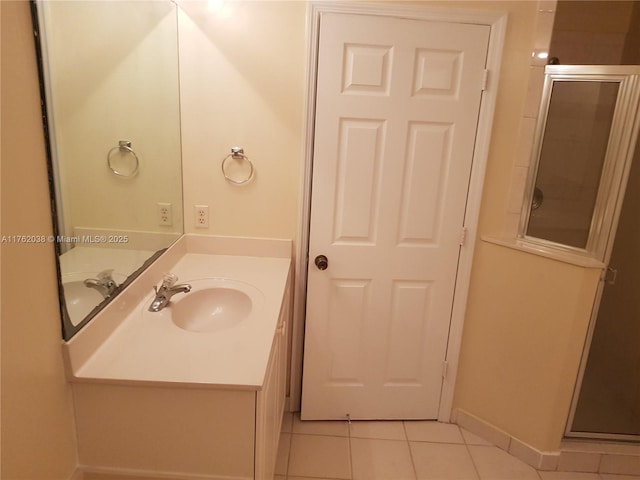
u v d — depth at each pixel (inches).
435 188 74.9
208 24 68.8
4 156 30.7
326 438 81.3
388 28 67.7
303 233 77.1
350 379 84.4
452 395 85.4
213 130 73.1
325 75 69.2
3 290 31.2
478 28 68.4
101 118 46.8
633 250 88.0
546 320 72.4
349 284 79.1
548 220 77.8
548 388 73.7
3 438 32.0
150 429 43.1
